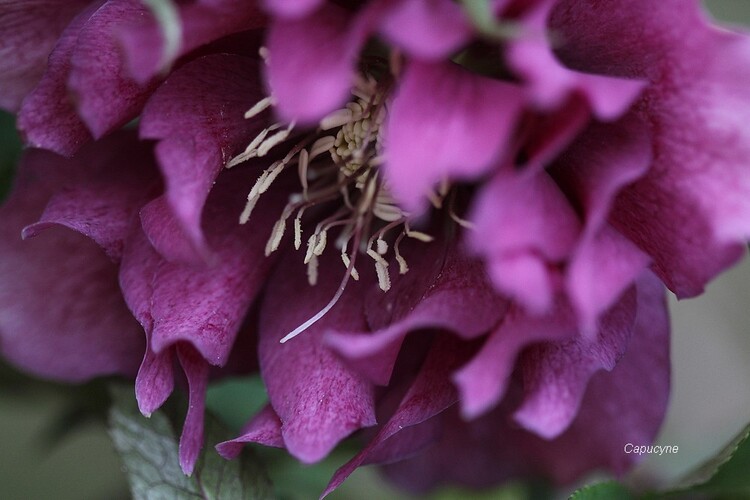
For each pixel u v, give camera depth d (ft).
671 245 0.58
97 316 0.67
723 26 0.57
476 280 0.59
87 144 0.64
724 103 0.57
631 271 0.56
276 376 0.63
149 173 0.64
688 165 0.57
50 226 0.64
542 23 0.55
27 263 0.66
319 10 0.56
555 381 0.58
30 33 0.63
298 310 0.64
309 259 0.64
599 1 0.59
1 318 0.66
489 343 0.56
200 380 0.62
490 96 0.56
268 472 0.68
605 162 0.57
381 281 0.63
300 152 0.65
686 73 0.57
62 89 0.61
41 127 0.62
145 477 0.64
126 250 0.63
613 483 0.66
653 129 0.58
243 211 0.64
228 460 0.65
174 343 0.62
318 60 0.56
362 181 0.64
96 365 0.67
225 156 0.62
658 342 0.65
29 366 0.67
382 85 0.62
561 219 0.56
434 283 0.61
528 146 0.56
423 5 0.56
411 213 0.62
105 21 0.59
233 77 0.62
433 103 0.56
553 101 0.54
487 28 0.54
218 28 0.58
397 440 0.64
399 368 0.63
